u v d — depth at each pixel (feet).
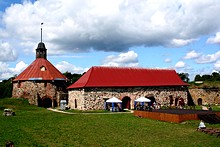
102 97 159.43
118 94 163.63
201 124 88.07
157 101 174.60
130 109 163.22
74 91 168.76
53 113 141.08
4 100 180.34
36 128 93.35
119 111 151.84
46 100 196.03
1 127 94.79
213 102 198.80
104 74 169.27
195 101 195.62
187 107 168.96
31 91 191.11
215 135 77.46
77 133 83.87
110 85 161.79
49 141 72.23
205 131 82.53
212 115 106.93
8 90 277.64
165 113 109.19
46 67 203.82
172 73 191.62
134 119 115.55
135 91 168.45
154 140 72.90
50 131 87.51
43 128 93.45
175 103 181.27
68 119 116.78
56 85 199.21
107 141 72.02
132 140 73.15
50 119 116.88
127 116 126.21
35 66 203.92
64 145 67.62
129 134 81.82
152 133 83.15
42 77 195.72
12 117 122.83
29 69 203.00
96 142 70.95
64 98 198.29
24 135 80.07
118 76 171.83
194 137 75.56
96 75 166.30
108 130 88.99
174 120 103.86
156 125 98.48
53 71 205.67
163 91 177.27
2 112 142.72
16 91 199.00
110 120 112.57
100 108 158.51
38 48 213.25
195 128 90.68
